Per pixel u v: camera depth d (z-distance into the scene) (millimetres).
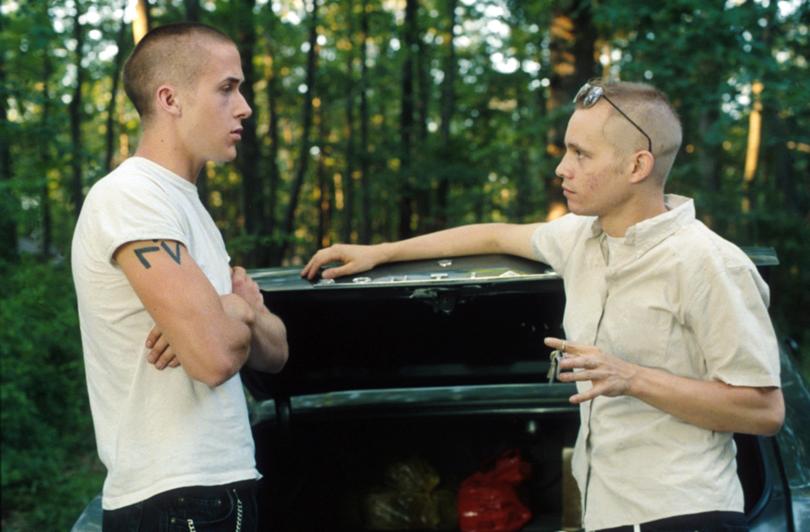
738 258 1884
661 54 8492
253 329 2166
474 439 3562
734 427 1873
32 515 5188
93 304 1978
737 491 1936
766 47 8375
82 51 11914
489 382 3164
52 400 6000
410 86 19969
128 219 1917
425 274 2461
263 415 3121
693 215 1979
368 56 22281
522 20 14359
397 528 3486
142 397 1948
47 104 7488
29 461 5387
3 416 5344
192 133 2055
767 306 1968
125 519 1923
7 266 6254
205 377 1886
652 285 1931
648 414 1937
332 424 3414
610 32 10680
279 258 15703
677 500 1884
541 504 3580
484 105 19547
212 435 1955
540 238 2334
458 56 19734
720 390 1853
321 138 20031
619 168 1942
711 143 9039
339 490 3527
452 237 2557
